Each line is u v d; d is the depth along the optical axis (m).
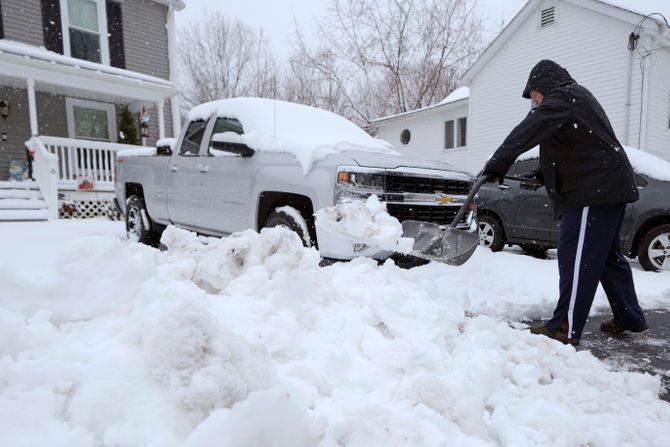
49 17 10.11
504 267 4.39
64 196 8.98
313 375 1.28
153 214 5.13
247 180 3.66
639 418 1.55
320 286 1.99
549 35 12.23
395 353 1.47
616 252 2.62
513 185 5.85
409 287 2.12
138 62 11.65
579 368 1.90
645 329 2.62
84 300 1.42
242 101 4.23
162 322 1.11
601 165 2.36
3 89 9.66
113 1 11.12
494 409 1.45
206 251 2.14
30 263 2.35
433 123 16.55
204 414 0.97
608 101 11.13
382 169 3.11
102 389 1.01
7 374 1.00
